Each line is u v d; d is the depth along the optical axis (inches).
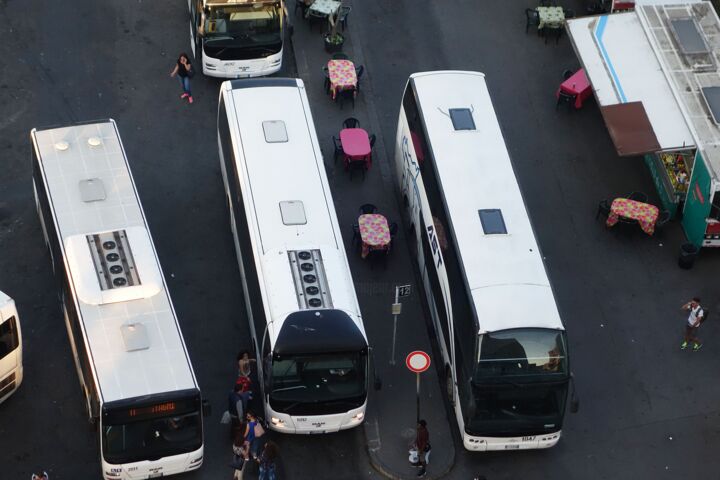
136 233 1235.9
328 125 1569.9
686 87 1486.2
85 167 1307.8
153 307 1188.5
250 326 1317.7
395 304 1229.1
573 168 1547.7
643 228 1451.8
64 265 1222.9
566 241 1466.5
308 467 1236.5
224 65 1568.7
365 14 1711.4
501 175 1323.8
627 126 1445.6
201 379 1296.8
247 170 1312.7
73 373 1291.8
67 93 1574.8
